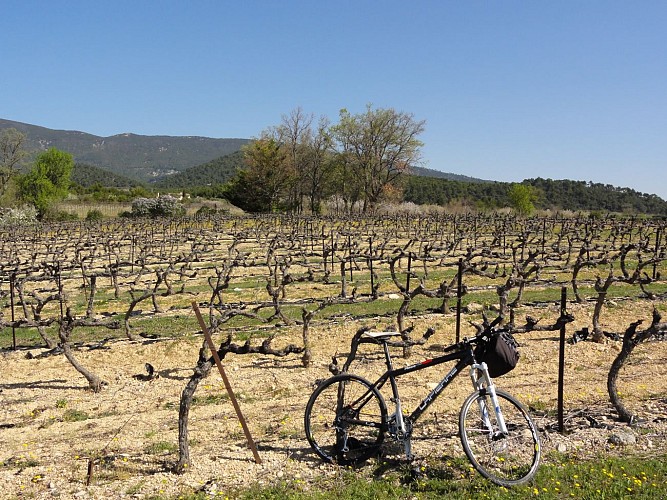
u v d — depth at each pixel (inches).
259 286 691.4
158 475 209.5
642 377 313.7
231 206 2741.1
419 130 2623.0
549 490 185.0
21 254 962.7
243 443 239.1
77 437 260.4
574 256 930.7
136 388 335.0
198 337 443.2
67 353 324.8
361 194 2827.3
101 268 856.9
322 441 232.2
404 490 189.0
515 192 2421.3
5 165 2276.1
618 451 213.5
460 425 194.5
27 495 198.1
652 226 1275.8
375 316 495.5
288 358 386.6
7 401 317.1
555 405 267.6
